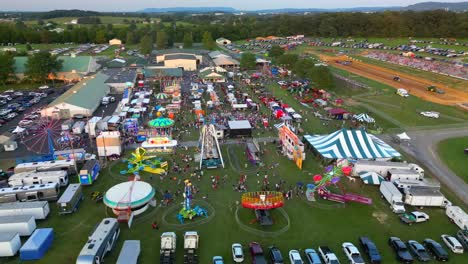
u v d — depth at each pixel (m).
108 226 36.44
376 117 82.25
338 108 85.62
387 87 111.31
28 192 43.53
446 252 35.56
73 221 41.03
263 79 124.75
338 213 43.50
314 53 183.25
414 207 45.09
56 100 84.88
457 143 66.88
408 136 70.19
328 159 56.62
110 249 35.47
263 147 64.25
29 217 38.28
